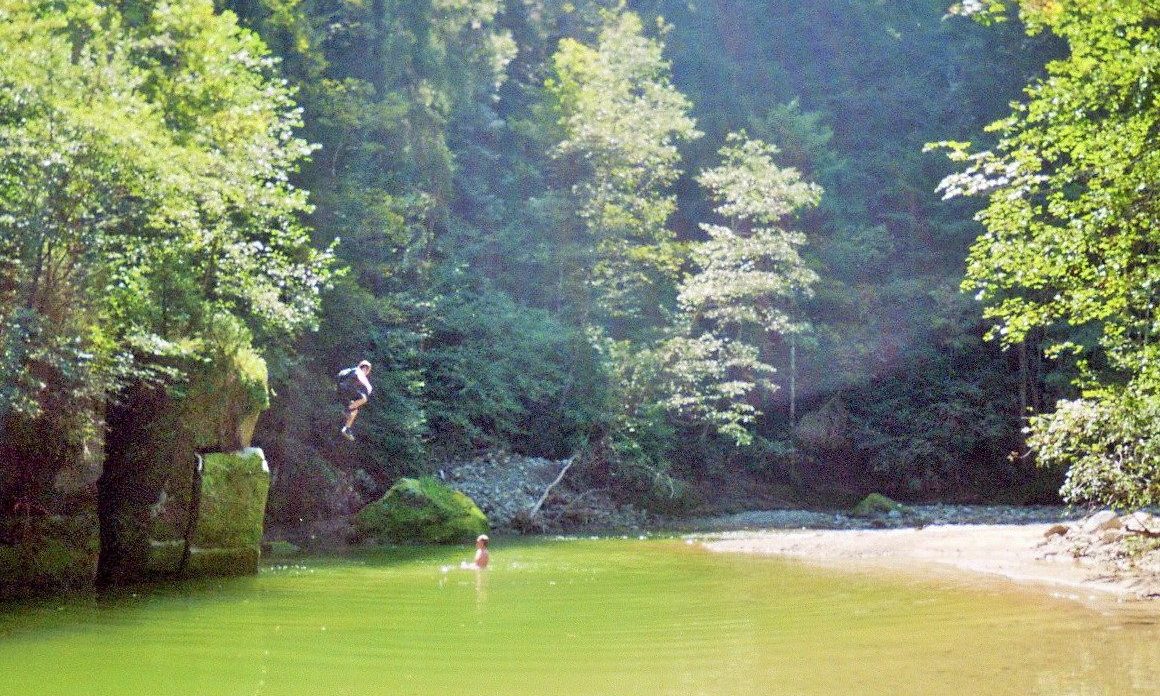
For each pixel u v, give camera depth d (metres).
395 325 26.47
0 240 9.97
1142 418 10.41
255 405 13.31
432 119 30.91
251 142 14.38
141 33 15.29
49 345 10.03
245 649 6.89
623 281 31.34
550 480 27.50
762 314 33.19
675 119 32.91
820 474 36.03
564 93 33.84
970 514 28.02
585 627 7.83
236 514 12.53
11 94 10.17
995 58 39.22
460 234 32.66
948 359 35.91
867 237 38.31
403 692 5.48
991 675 5.81
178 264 13.04
